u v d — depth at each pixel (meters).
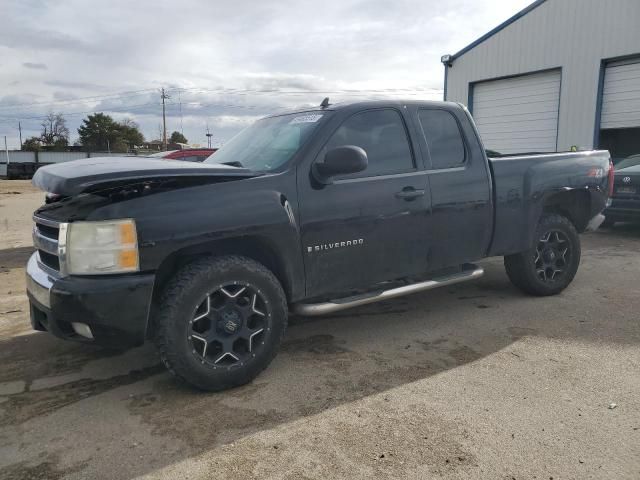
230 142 4.56
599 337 4.08
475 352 3.85
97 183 2.84
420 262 4.13
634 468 2.43
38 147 90.56
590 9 14.41
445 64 18.56
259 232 3.28
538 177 4.79
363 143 3.88
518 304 4.99
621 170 9.11
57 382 3.51
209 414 3.02
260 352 3.37
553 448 2.59
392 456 2.56
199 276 3.11
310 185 3.56
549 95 15.84
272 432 2.81
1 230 11.64
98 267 2.96
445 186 4.20
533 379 3.37
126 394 3.31
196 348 3.19
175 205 3.08
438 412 2.97
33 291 3.26
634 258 7.07
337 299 3.78
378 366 3.64
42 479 2.45
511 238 4.69
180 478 2.43
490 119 17.64
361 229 3.76
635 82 13.79
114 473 2.49
